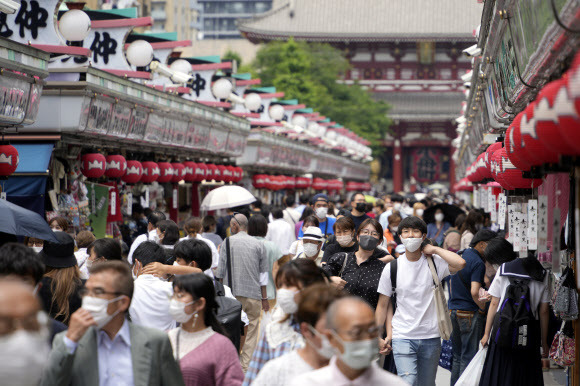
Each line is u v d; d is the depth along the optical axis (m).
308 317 7.22
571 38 8.05
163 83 30.33
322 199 21.67
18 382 5.81
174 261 13.31
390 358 13.63
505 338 12.20
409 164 155.50
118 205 25.83
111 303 7.49
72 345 7.34
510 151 10.95
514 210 14.25
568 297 11.26
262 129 47.03
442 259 12.74
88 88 21.59
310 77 95.62
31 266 8.43
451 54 142.25
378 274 13.22
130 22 24.73
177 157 33.41
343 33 138.38
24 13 20.19
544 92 7.14
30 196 20.92
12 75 16.84
